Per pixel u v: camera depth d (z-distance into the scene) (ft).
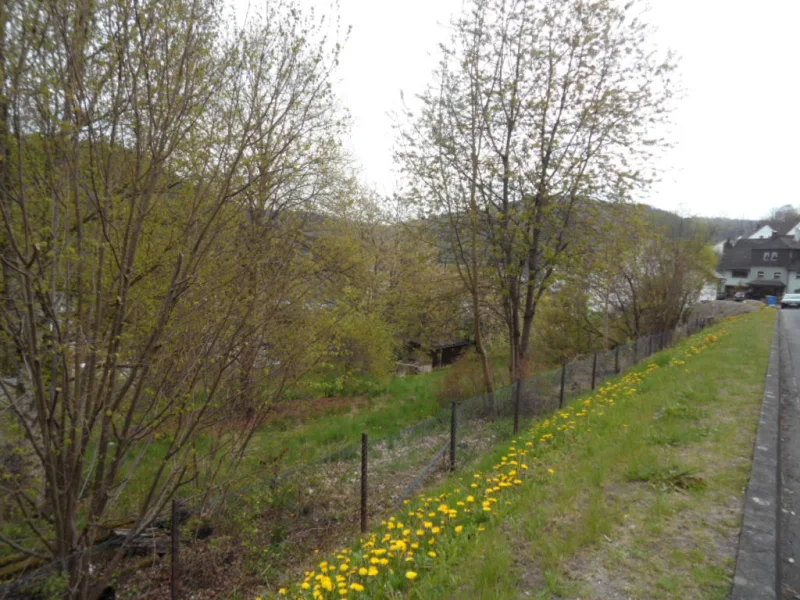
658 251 72.23
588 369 39.06
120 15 14.07
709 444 16.02
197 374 17.81
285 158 21.54
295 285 22.25
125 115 15.44
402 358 77.15
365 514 19.26
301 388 33.94
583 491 13.57
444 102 38.55
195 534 18.76
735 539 10.44
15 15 12.48
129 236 16.71
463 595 9.21
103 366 15.34
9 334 14.19
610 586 9.18
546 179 37.58
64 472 14.61
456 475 21.81
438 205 39.70
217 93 18.45
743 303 127.95
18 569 16.21
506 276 39.42
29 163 13.98
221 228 17.94
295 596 12.12
